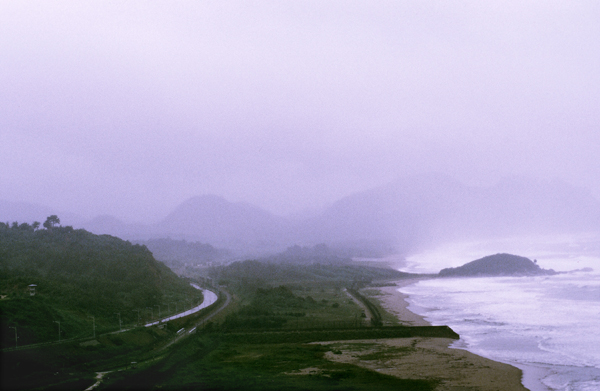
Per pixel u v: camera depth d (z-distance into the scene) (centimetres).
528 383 6606
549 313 13000
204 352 9575
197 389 6794
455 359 8212
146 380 7225
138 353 9181
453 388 6506
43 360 7788
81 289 13162
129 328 10769
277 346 10125
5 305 9294
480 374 7162
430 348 9281
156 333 10781
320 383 6962
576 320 11650
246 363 8594
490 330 10888
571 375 6881
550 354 8256
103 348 8981
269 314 13700
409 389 6531
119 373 7375
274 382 7100
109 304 12606
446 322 12288
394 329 11031
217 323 12538
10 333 8562
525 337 9894
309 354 9206
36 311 9619
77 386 6619
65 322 9756
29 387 6550
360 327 11450
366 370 7719
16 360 7550
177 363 8381
